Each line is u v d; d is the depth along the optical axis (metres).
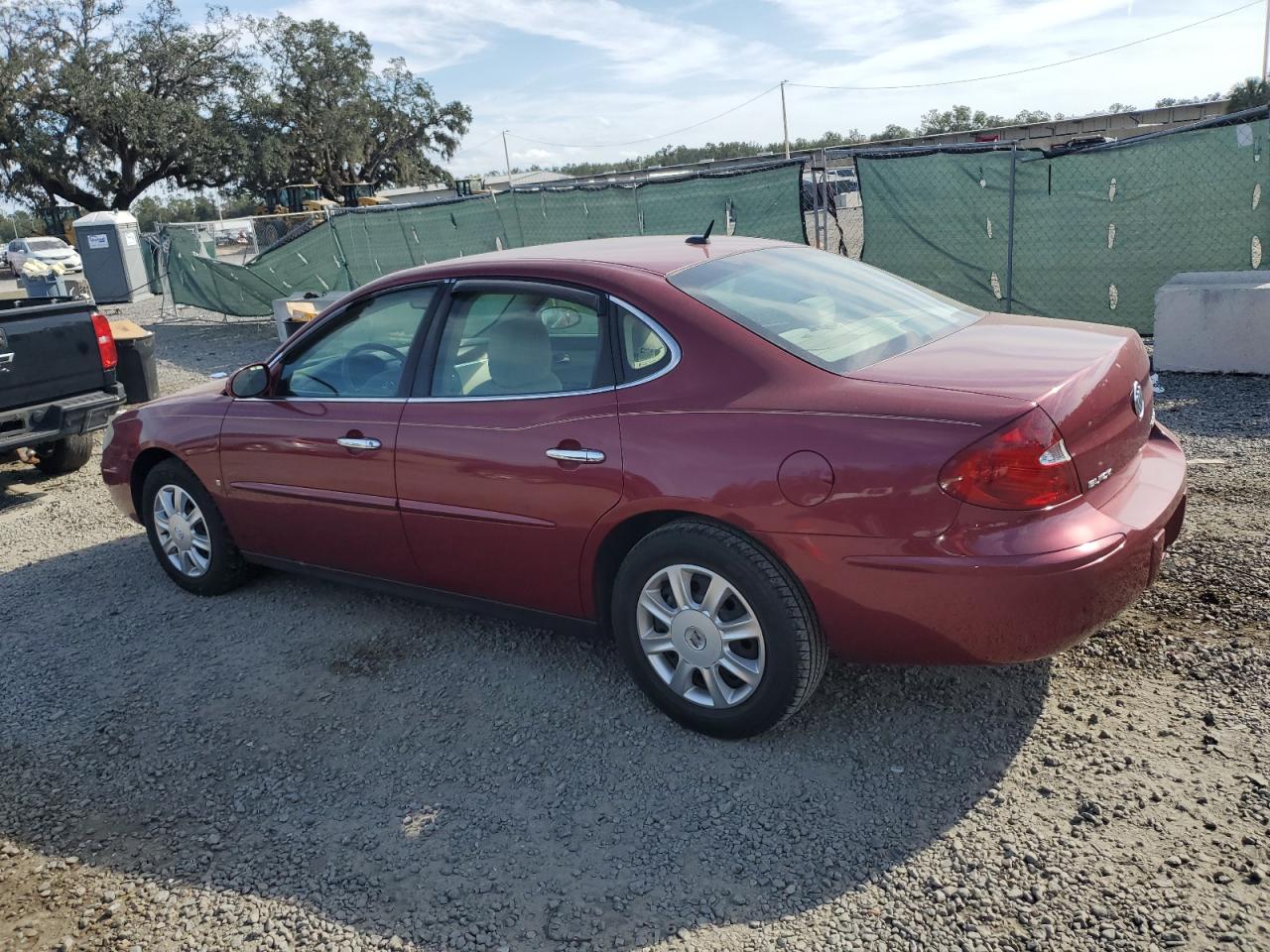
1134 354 3.21
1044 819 2.70
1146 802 2.72
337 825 3.00
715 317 3.16
